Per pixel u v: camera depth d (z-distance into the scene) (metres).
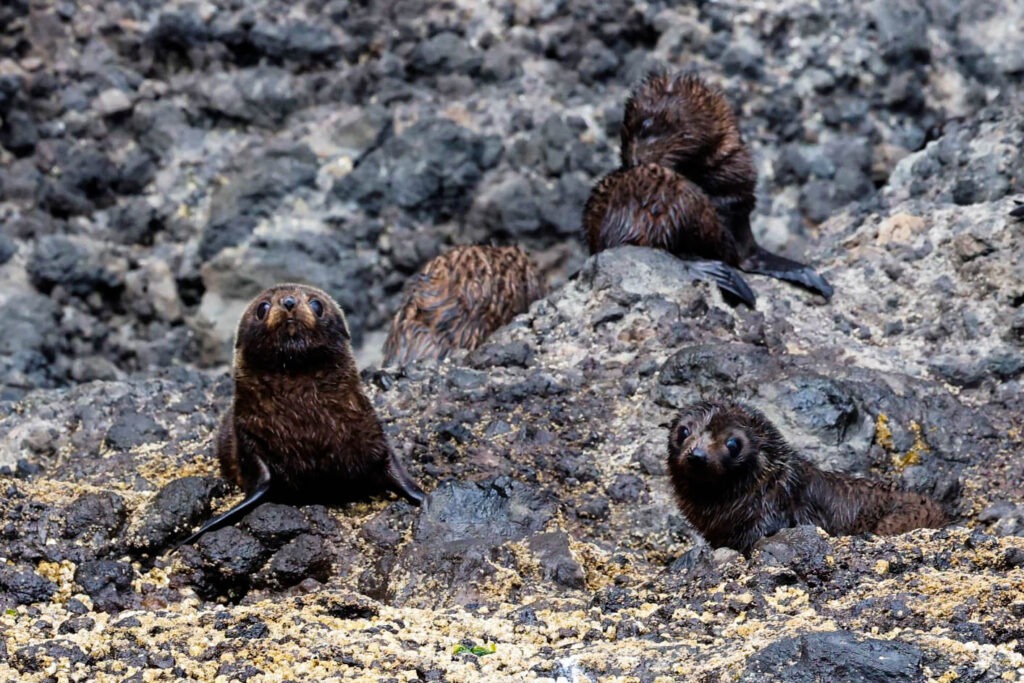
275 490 39.44
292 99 78.94
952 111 81.31
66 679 30.41
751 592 32.94
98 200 77.44
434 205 76.81
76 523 37.25
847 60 80.69
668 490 40.03
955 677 27.94
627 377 44.94
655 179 52.19
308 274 74.00
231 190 76.25
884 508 36.91
